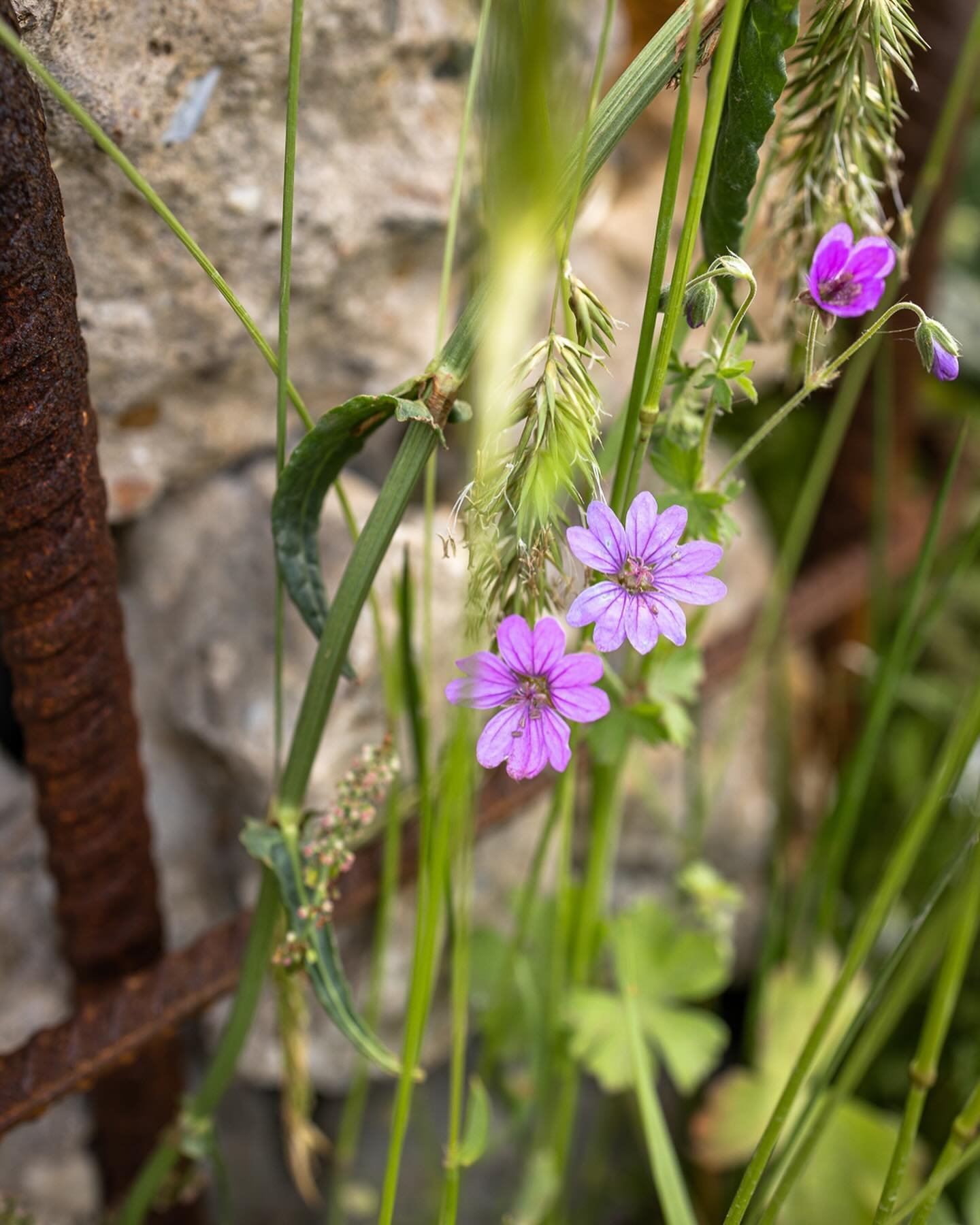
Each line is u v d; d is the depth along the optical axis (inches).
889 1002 10.7
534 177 6.4
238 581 11.9
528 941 12.3
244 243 10.3
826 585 15.3
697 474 8.4
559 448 7.1
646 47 7.4
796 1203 12.7
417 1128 14.3
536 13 6.2
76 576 8.6
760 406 17.2
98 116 8.9
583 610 7.3
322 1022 12.4
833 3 7.9
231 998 12.3
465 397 8.3
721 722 15.5
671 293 7.4
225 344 10.7
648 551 7.4
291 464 7.9
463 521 7.7
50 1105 9.4
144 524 12.2
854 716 17.2
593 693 7.3
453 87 11.2
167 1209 11.5
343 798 8.7
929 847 16.6
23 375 7.8
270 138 10.0
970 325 20.3
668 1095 15.5
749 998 15.7
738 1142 13.2
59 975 11.5
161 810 12.3
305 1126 10.9
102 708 9.2
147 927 10.2
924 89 13.4
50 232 7.7
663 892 15.3
